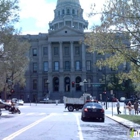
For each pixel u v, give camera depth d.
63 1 120.69
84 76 93.44
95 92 93.75
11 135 13.65
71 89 92.56
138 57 19.98
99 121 23.66
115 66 21.69
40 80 96.19
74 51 96.12
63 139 12.30
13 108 36.22
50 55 95.38
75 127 17.88
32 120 24.11
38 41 98.38
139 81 23.16
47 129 16.45
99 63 21.70
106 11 19.39
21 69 48.19
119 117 27.89
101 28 19.67
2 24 30.98
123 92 91.06
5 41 31.95
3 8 29.83
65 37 95.12
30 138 12.55
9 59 33.91
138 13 18.36
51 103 81.69
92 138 12.88
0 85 45.94
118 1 18.97
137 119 24.55
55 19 121.06
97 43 19.95
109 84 84.31
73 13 119.44
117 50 19.94
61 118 26.69
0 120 24.89
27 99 96.25
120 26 19.33
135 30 18.98
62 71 93.88
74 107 42.16
